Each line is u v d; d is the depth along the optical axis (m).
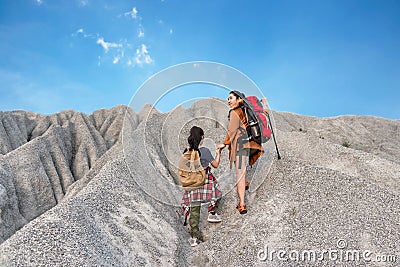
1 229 6.52
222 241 5.09
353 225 4.93
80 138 15.70
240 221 5.40
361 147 17.41
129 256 4.24
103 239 4.24
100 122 19.16
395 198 5.73
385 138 18.92
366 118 21.23
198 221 5.34
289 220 5.06
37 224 4.10
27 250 3.60
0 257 3.46
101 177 5.91
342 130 19.44
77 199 4.90
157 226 5.11
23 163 9.67
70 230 4.06
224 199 6.06
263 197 5.77
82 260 3.61
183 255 4.90
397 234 4.82
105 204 5.02
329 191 5.63
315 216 5.09
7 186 7.79
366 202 5.45
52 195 9.54
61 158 12.26
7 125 15.05
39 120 17.67
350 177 6.20
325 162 9.02
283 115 20.89
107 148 16.47
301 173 6.14
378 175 8.41
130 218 4.96
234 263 4.54
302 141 10.03
